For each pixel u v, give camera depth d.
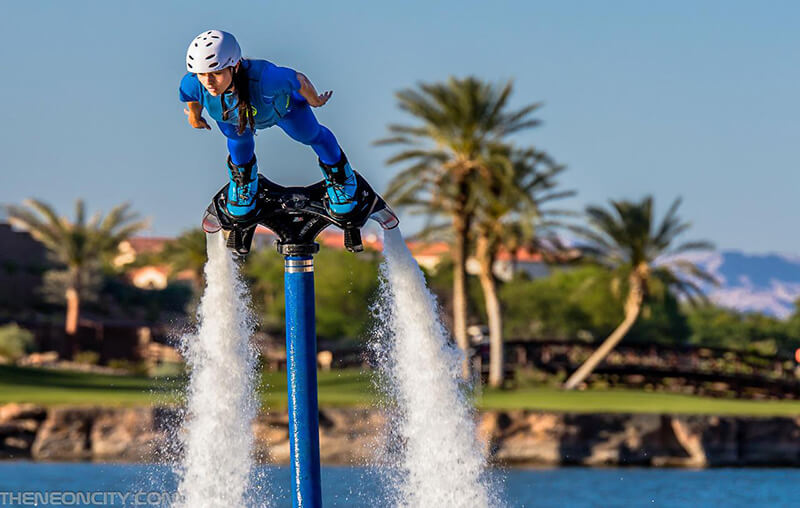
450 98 96.62
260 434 72.50
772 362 132.25
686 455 82.88
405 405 16.80
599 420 82.19
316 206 14.89
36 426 76.06
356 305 161.38
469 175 97.31
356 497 39.69
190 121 14.02
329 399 82.62
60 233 145.88
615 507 43.59
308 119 14.14
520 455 80.44
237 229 15.30
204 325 16.31
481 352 118.44
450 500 16.77
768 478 62.28
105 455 74.81
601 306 193.38
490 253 108.19
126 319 173.25
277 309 145.88
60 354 148.25
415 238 99.94
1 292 169.25
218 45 12.95
